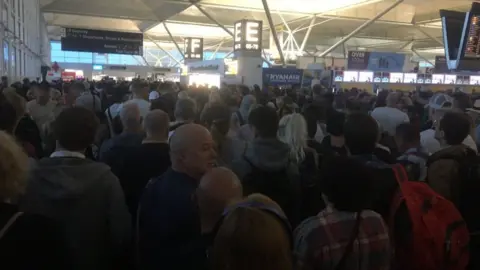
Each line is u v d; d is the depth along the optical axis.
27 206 2.46
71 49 36.16
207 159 2.52
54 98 8.58
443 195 3.07
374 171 2.74
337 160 2.27
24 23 24.95
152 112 3.54
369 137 3.06
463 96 6.98
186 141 2.50
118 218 2.69
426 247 2.48
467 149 3.27
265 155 3.35
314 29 49.34
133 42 37.62
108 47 37.00
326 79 19.06
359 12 39.94
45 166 2.55
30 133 4.43
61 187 2.49
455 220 2.54
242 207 1.56
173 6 39.28
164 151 3.45
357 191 2.14
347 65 22.42
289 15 40.38
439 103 7.90
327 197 2.24
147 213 2.51
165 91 8.85
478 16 10.86
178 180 2.51
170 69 49.00
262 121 3.45
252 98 6.55
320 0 35.25
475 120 6.27
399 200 2.59
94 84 16.48
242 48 22.12
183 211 2.38
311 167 3.61
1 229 1.67
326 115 5.64
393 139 5.27
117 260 3.03
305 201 3.48
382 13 34.75
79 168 2.58
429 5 36.56
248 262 1.35
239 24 22.16
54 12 39.75
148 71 48.47
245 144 3.83
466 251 2.54
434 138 4.93
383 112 6.42
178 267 2.34
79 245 2.53
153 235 2.45
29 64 28.30
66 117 2.64
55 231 1.79
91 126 2.69
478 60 11.23
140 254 2.58
